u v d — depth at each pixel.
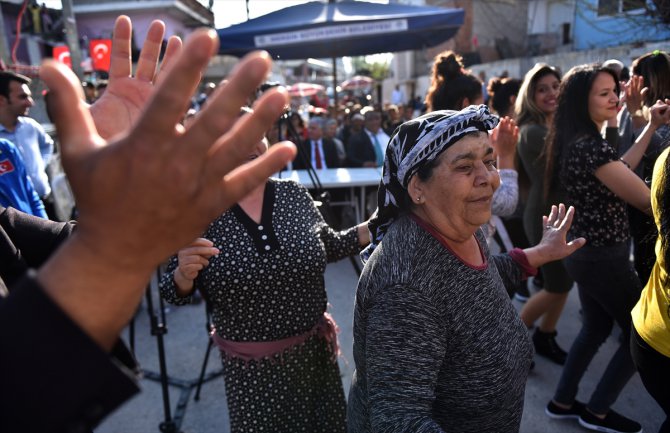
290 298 1.64
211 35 0.38
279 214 1.68
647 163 2.50
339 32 5.23
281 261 1.60
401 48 7.03
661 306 1.40
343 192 4.99
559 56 9.80
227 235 1.61
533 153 2.56
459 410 1.13
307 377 1.71
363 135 6.05
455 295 1.07
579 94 2.04
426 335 1.01
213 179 0.42
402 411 0.94
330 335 1.77
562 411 2.39
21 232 1.06
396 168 1.18
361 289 1.16
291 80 23.84
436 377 1.02
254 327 1.63
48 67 0.40
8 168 2.46
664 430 1.53
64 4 6.59
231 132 0.42
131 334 2.55
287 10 5.95
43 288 0.40
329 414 1.78
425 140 1.08
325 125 6.05
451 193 1.08
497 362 1.10
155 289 4.04
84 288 0.41
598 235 2.03
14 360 0.38
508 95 3.49
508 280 1.48
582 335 2.30
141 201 0.40
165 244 0.43
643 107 2.73
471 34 15.04
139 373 0.79
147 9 15.82
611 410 2.31
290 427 1.68
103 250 0.41
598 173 1.96
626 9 5.45
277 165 0.45
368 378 1.03
